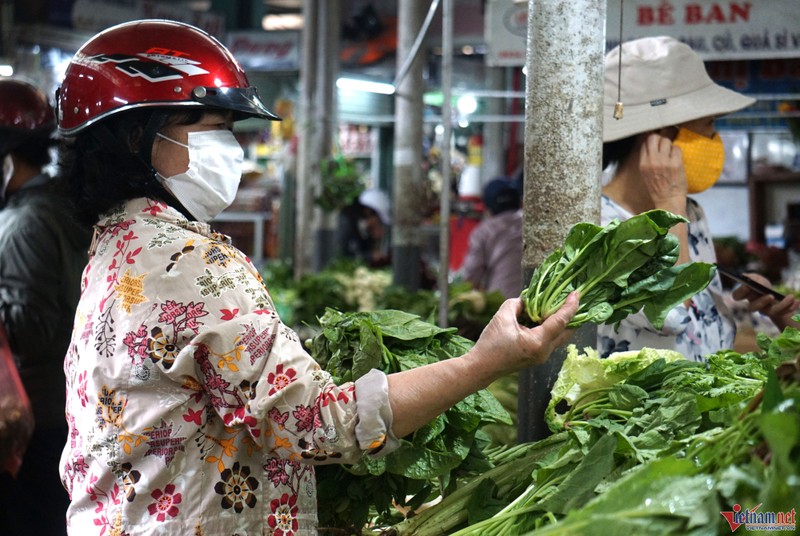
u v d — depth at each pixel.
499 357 1.51
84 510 1.60
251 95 1.68
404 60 7.02
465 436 1.82
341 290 6.72
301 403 1.48
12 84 3.25
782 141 9.68
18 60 8.97
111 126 1.62
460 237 9.98
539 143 2.07
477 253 5.93
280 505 1.58
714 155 2.57
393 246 7.10
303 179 9.40
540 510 1.57
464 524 1.81
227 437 1.54
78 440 1.61
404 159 7.02
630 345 2.38
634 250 1.58
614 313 1.64
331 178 8.61
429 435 1.76
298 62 11.64
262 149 12.59
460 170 10.14
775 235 9.69
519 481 1.82
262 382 1.47
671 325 2.35
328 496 1.87
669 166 2.43
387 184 13.12
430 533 1.79
